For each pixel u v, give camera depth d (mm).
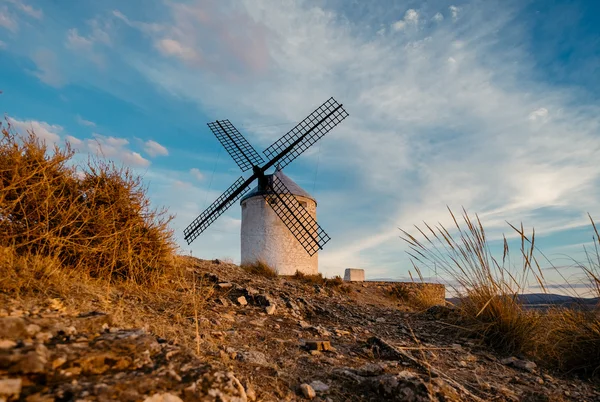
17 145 5312
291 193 19359
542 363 5250
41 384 1976
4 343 2244
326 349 4891
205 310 5988
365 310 9273
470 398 3523
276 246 19641
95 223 5809
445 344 5961
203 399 2297
